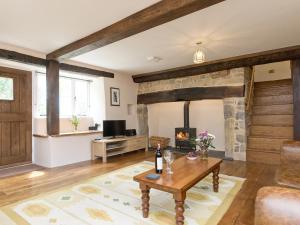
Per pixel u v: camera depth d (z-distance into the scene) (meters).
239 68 4.80
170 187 2.00
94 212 2.35
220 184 3.19
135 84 6.71
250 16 2.75
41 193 2.92
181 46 3.90
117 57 4.60
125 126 5.91
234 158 4.80
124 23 2.77
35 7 2.46
